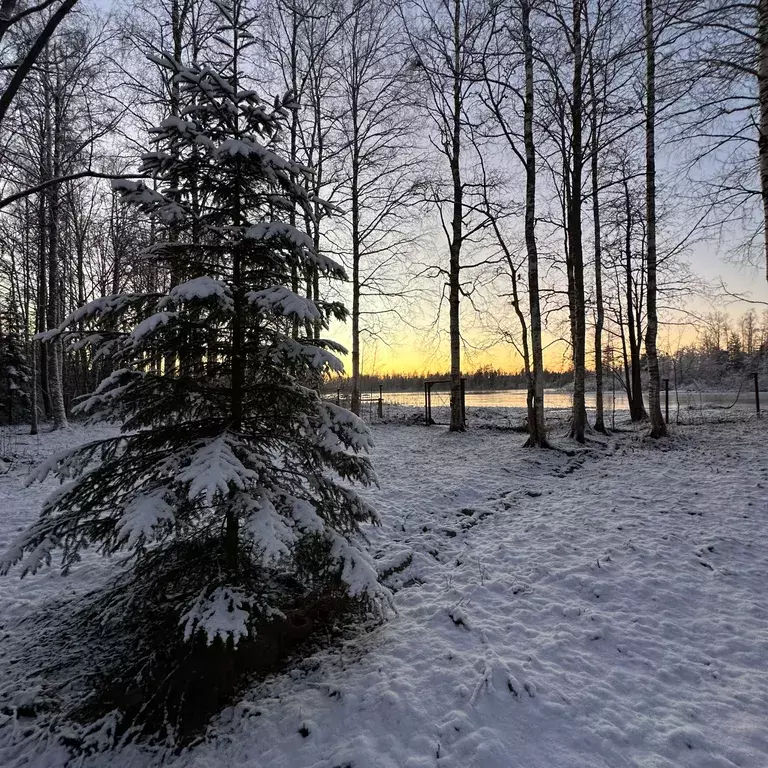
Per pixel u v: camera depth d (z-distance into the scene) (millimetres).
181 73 3227
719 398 33719
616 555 5031
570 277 14672
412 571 5027
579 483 8320
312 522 3004
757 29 6980
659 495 7020
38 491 7938
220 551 3473
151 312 3295
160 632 3312
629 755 2469
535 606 4102
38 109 10859
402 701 2895
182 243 3338
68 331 3123
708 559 4824
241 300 3311
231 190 3486
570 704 2842
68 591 4621
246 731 2875
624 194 16031
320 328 3381
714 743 2523
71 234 18453
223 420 3469
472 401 39688
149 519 2453
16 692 3270
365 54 14266
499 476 8969
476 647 3480
